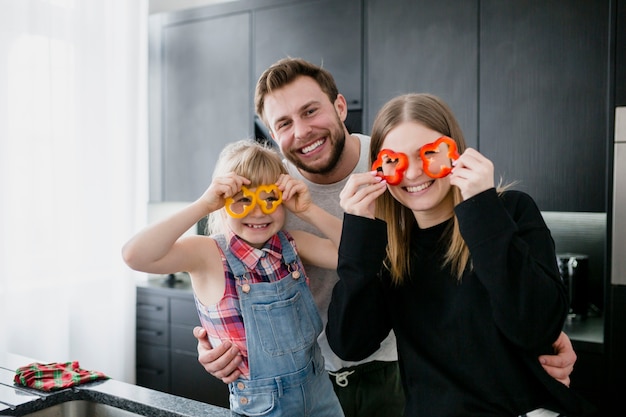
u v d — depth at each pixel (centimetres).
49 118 278
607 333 229
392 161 119
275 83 151
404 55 276
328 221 142
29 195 272
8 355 164
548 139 248
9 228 265
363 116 288
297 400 133
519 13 251
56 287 284
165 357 330
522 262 102
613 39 231
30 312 275
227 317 132
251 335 131
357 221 114
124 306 321
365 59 286
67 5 288
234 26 323
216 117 331
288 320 135
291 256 141
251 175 137
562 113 244
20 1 266
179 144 346
